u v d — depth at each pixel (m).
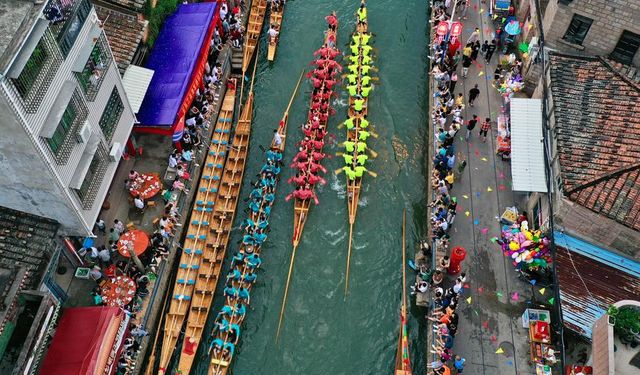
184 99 37.56
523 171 34.38
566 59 36.06
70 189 28.81
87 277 33.12
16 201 29.34
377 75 46.34
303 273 36.06
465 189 38.12
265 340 33.62
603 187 30.47
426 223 38.19
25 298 26.84
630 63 36.41
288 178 40.06
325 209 38.62
